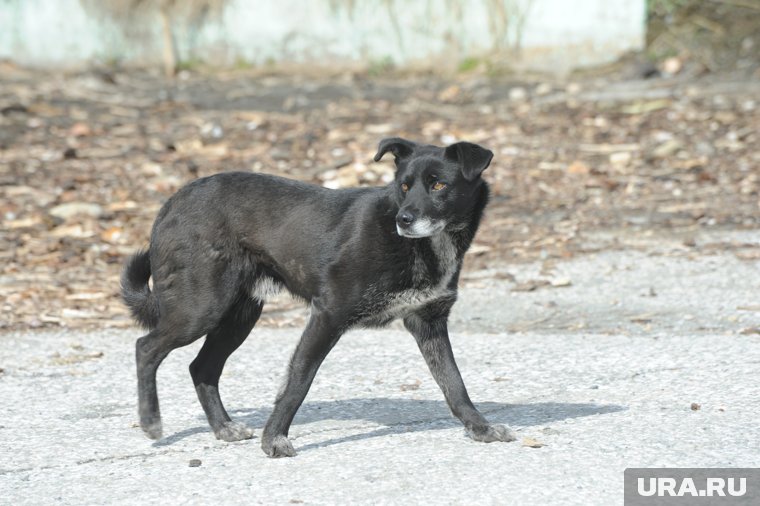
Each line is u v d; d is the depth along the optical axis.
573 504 7.00
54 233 16.00
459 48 28.67
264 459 8.16
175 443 8.64
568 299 13.07
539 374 10.27
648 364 10.35
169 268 8.59
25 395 9.97
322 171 18.94
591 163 19.62
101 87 26.53
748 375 9.76
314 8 28.92
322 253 8.35
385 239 8.23
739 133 20.80
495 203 17.59
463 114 23.62
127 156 20.19
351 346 11.56
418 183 8.28
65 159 19.94
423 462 7.89
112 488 7.61
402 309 8.49
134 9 29.03
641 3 27.58
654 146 20.39
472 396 9.70
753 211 16.67
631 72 26.58
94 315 12.87
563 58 28.05
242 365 10.89
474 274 14.33
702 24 28.08
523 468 7.68
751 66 26.41
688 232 15.84
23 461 8.23
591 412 9.02
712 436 8.19
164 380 10.45
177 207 8.71
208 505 7.21
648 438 8.20
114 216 16.80
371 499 7.19
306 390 8.28
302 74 28.92
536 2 28.00
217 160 19.88
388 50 28.92
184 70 29.09
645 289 13.28
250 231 8.62
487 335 11.80
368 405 9.54
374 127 22.12
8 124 22.16
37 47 28.95
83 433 8.89
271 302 13.45
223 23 29.22
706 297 12.78
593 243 15.51
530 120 22.72
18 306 13.13
